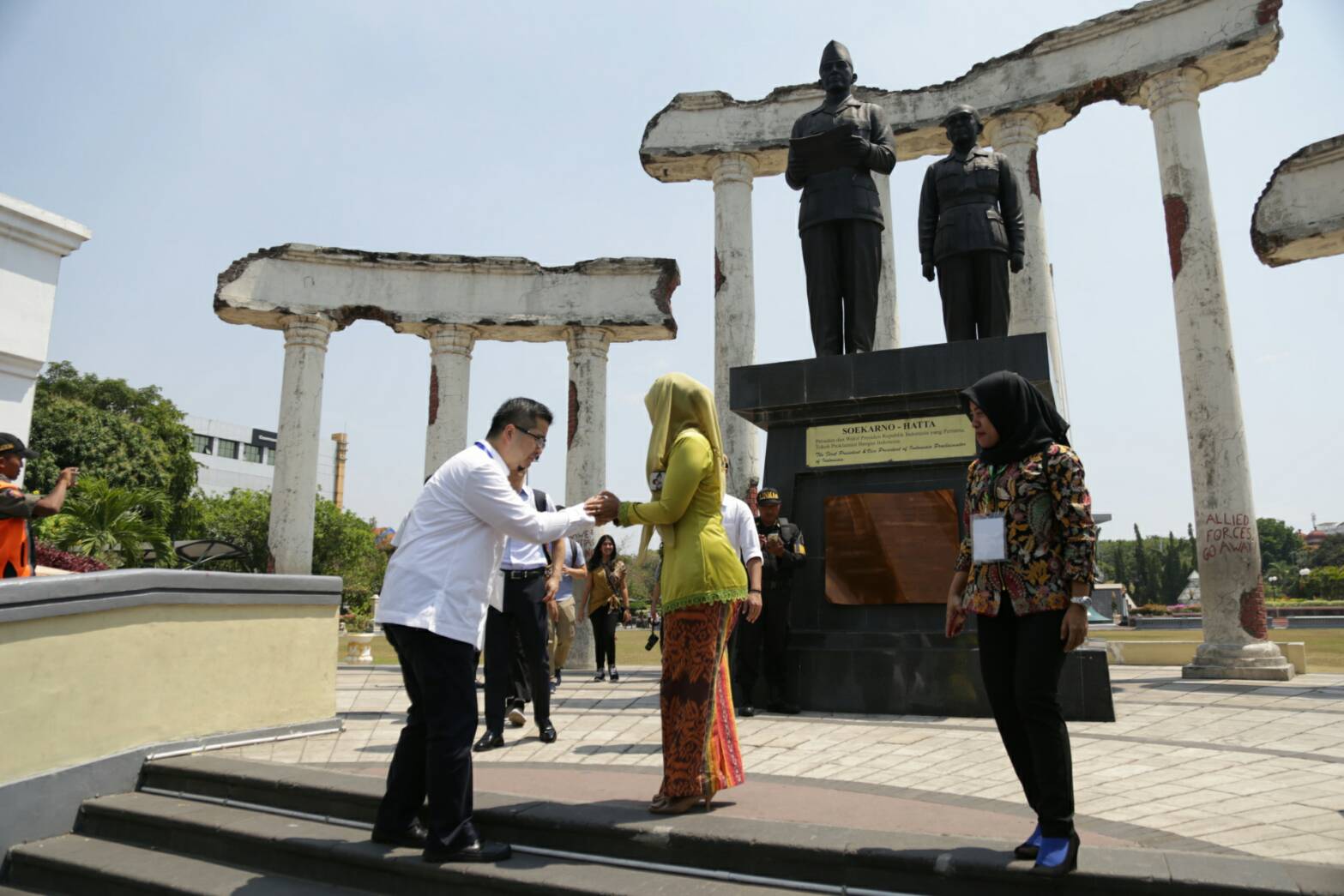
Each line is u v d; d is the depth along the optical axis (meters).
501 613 6.34
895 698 7.25
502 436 4.26
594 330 16.42
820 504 8.01
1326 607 41.22
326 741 6.48
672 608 4.02
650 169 15.08
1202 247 11.56
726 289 14.20
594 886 3.23
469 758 3.74
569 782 4.71
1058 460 3.20
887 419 7.91
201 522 39.47
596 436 16.23
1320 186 12.19
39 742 4.79
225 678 6.11
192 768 5.04
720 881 3.29
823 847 3.20
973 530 3.31
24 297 9.45
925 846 3.18
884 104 14.20
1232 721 6.84
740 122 14.71
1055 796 2.94
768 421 8.37
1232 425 11.09
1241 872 2.75
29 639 4.79
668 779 3.85
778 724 6.79
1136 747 5.69
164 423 37.84
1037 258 12.70
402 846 3.83
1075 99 12.78
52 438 32.22
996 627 3.32
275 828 4.20
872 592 7.57
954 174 8.49
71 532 15.91
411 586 3.77
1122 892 2.76
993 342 7.44
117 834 4.71
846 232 8.57
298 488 14.96
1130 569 81.31
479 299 16.39
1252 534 10.91
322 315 15.62
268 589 6.50
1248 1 11.54
